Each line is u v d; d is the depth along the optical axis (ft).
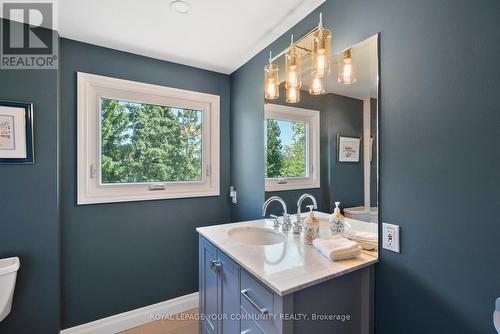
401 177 3.39
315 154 4.91
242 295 3.70
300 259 3.66
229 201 8.10
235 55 6.76
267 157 6.31
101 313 6.17
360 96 3.94
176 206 7.20
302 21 5.12
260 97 6.58
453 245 2.86
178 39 5.91
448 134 2.91
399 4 3.41
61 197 5.72
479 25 2.66
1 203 4.91
